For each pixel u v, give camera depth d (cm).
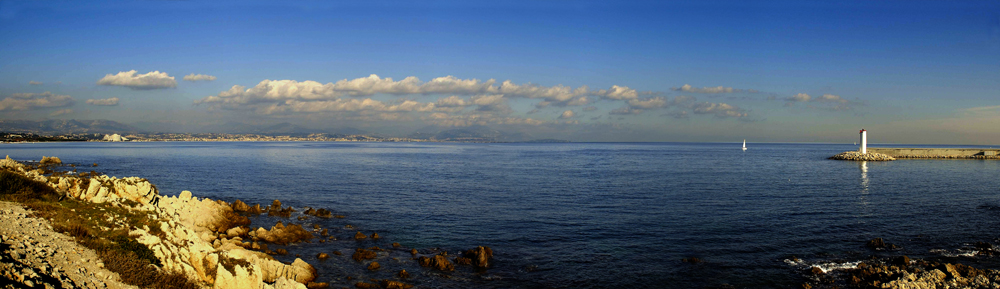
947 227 3878
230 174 8638
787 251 3183
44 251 2045
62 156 15212
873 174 8719
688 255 3111
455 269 2802
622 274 2752
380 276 2666
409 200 5359
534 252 3181
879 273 2566
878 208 4788
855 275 2627
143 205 3459
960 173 8844
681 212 4566
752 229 3819
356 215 4425
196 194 5881
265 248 3086
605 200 5350
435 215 4425
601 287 2561
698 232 3722
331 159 14338
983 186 6681
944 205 4975
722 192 6025
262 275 2336
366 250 3056
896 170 9675
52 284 1753
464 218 4284
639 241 3456
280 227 3500
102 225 2647
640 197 5584
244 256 2466
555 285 2580
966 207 4853
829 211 4609
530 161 13762
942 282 2386
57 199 3259
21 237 2134
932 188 6462
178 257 2303
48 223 2497
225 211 3991
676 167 10862
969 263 2889
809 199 5403
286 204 5081
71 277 1892
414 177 8175
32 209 2739
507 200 5359
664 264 2927
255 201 5322
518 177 8225
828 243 3381
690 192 6031
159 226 2812
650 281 2645
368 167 10694
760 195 5744
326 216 4334
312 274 2598
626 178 8000
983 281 2364
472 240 3488
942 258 2997
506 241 3466
